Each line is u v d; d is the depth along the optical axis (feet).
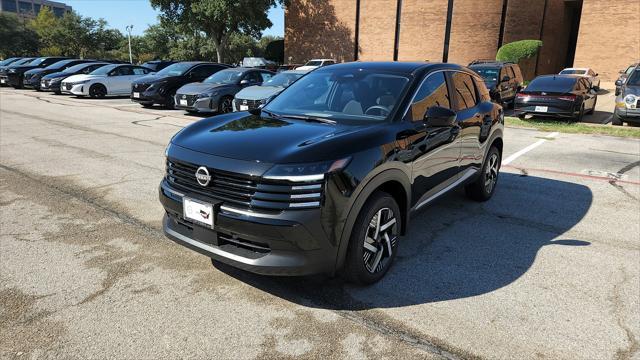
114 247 13.10
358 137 10.50
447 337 9.30
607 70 93.97
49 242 13.33
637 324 9.88
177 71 51.49
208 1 115.14
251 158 9.61
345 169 9.61
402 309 10.31
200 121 12.82
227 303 10.38
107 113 44.27
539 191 20.12
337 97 13.32
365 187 10.07
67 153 25.07
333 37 128.77
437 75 14.37
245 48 223.92
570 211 17.47
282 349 8.81
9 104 50.08
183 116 43.34
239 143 10.33
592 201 18.79
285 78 42.06
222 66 54.03
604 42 93.50
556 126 40.37
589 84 49.49
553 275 12.10
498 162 19.30
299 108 13.55
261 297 10.67
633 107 39.09
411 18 117.19
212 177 9.86
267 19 124.26
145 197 17.60
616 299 10.93
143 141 29.25
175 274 11.64
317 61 103.24
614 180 22.17
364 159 10.11
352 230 10.26
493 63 57.36
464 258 13.05
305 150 9.64
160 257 12.55
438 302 10.64
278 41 148.87
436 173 13.55
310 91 14.08
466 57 113.91
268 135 10.77
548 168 24.64
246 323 9.63
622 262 12.98
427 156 12.73
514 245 14.07
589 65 95.50
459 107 15.34
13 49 198.39
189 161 10.26
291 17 134.72
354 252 10.37
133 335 9.12
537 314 10.21
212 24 122.52
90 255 12.56
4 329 9.21
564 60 136.77
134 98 50.16
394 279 11.71
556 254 13.44
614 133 36.50
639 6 89.15
